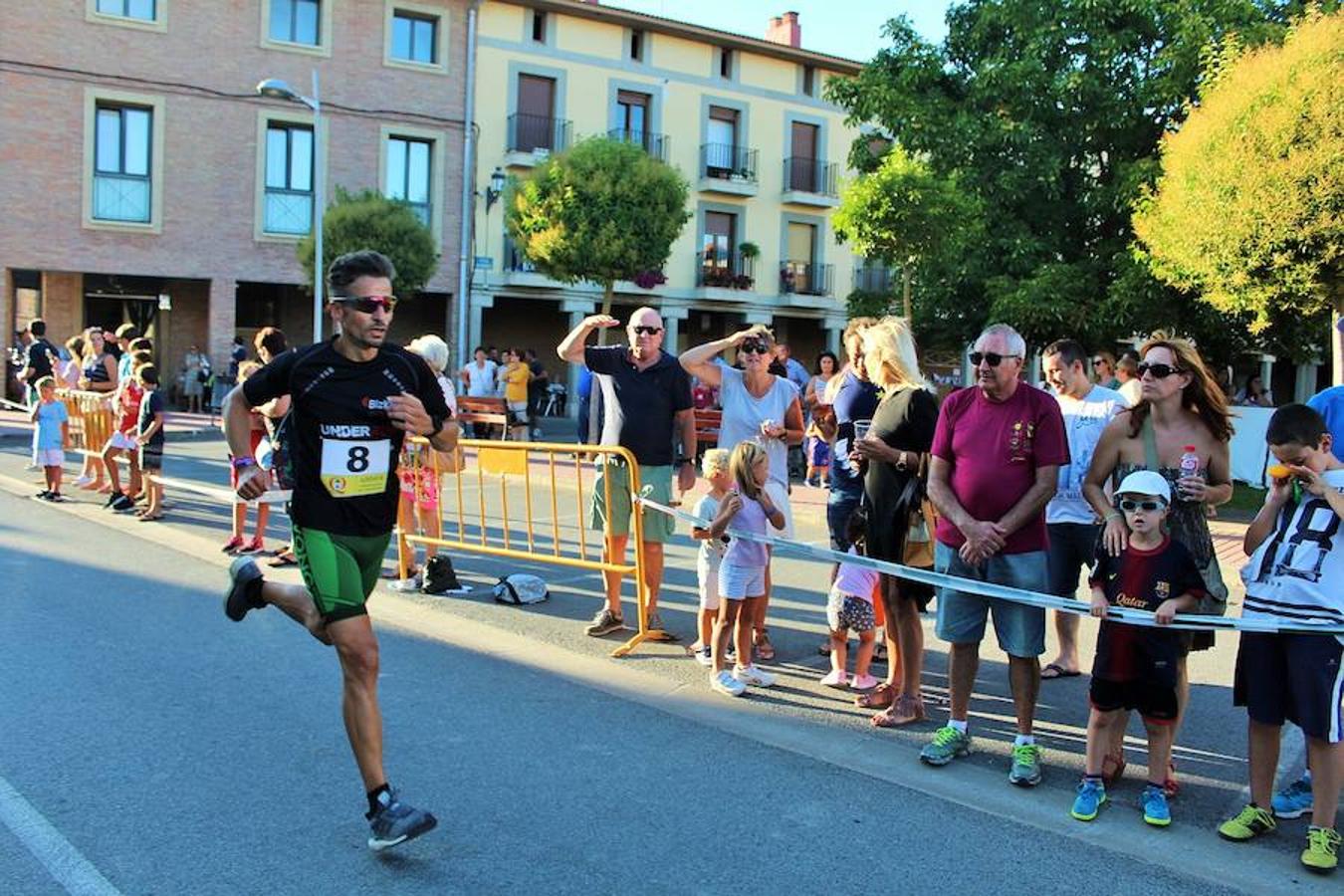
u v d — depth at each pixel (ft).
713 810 14.05
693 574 29.96
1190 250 37.52
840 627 19.20
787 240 106.42
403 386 13.09
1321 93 33.19
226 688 18.21
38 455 39.14
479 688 18.95
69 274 83.30
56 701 17.31
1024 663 15.42
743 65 102.83
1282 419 13.19
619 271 66.44
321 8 84.64
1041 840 13.46
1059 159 56.44
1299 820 14.35
